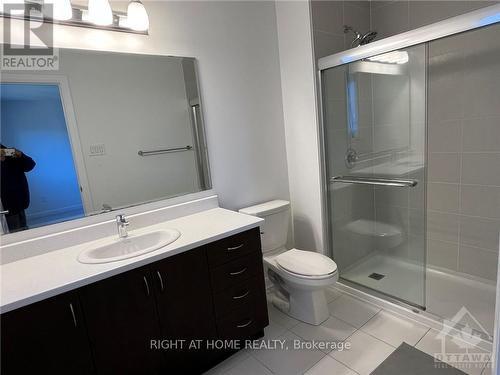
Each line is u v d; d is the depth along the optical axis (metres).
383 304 2.16
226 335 1.74
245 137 2.32
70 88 1.62
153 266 1.43
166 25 1.89
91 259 1.42
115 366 1.37
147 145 1.89
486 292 2.13
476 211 2.22
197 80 2.04
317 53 2.24
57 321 1.20
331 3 2.29
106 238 1.73
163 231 1.75
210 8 2.05
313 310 2.04
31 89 1.51
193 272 1.57
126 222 1.70
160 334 1.49
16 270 1.37
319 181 2.39
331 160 2.42
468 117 2.16
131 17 1.68
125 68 1.78
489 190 2.14
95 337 1.30
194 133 2.07
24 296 1.13
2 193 1.47
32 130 1.53
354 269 2.59
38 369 1.18
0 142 1.45
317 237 2.51
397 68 2.10
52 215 1.61
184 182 2.06
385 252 2.53
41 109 1.54
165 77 1.92
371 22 2.60
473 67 2.07
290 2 2.27
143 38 1.82
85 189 1.70
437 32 1.68
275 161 2.53
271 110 2.45
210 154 2.16
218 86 2.14
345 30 2.30
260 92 2.37
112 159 1.77
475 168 2.18
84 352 1.28
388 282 2.33
